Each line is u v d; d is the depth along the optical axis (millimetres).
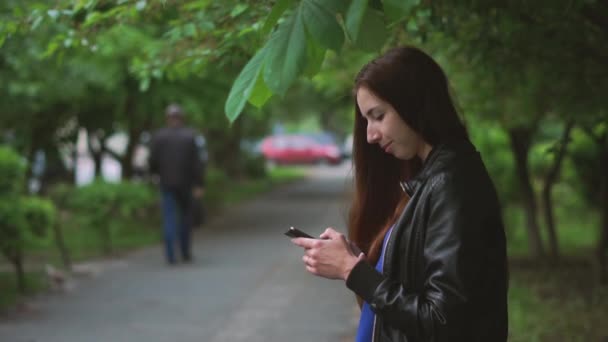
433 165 1995
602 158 8469
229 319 6934
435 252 1881
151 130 18016
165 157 10383
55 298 7926
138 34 9867
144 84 4250
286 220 16672
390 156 2498
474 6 3908
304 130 59500
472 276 1844
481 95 6770
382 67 2029
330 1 1564
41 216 8258
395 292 1952
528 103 6734
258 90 1611
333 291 8273
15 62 10109
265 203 20859
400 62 2029
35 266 9969
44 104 13180
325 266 2080
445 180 1942
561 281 8680
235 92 1624
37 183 18359
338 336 6293
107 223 11383
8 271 9469
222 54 3580
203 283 8852
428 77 2037
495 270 1910
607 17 4016
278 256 11055
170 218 10422
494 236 1917
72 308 7418
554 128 12852
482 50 4441
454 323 1829
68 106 14734
